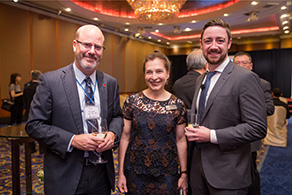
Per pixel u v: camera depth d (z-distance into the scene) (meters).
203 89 1.50
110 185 1.54
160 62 1.59
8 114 6.88
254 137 1.25
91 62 1.37
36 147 4.37
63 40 8.40
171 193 1.56
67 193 1.33
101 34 1.40
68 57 8.62
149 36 11.98
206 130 1.32
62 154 1.29
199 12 8.18
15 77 5.40
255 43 12.84
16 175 2.09
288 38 11.50
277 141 4.85
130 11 8.06
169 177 1.57
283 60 11.53
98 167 1.45
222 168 1.34
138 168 1.58
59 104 1.36
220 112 1.35
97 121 1.38
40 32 7.59
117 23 9.23
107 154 1.50
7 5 6.66
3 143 4.61
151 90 1.66
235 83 1.33
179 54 14.95
